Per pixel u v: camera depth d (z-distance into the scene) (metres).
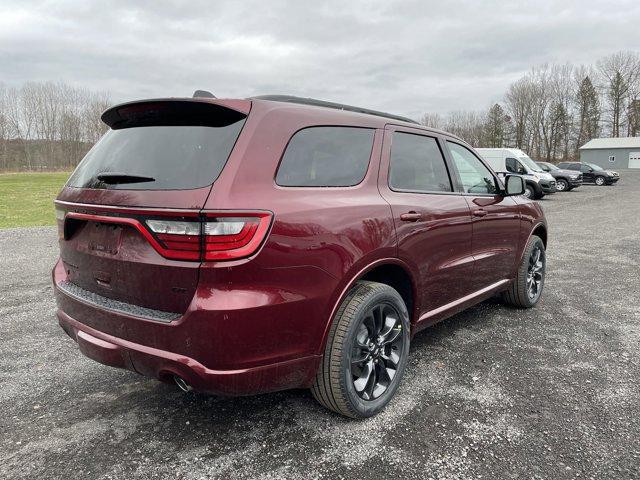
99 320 2.34
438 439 2.45
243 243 2.01
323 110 2.65
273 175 2.22
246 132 2.20
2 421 2.64
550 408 2.76
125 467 2.23
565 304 4.89
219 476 2.16
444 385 3.06
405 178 3.04
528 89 73.06
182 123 2.36
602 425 2.58
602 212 14.60
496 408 2.76
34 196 21.09
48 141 64.88
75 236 2.56
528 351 3.62
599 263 6.98
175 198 2.04
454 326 4.21
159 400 2.88
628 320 4.36
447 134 3.67
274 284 2.11
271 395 2.95
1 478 2.15
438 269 3.18
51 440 2.46
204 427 2.58
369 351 2.64
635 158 62.19
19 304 4.93
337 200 2.46
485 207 3.75
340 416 2.68
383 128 2.99
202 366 2.03
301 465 2.24
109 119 2.69
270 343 2.13
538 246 4.78
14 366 3.38
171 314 2.11
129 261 2.19
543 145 73.88
